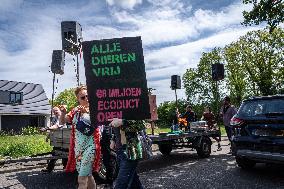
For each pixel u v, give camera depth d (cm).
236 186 655
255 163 847
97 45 428
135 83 418
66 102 5088
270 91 4788
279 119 686
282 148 678
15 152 1270
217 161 984
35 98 4616
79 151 446
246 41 4891
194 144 1048
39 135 2955
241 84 5041
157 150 1315
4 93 4178
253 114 758
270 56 4722
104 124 415
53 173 863
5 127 4059
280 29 4606
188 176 770
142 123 415
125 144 402
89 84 421
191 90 6372
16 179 791
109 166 689
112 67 423
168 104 4722
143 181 730
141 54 422
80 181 444
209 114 1506
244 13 1580
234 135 793
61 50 1328
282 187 639
